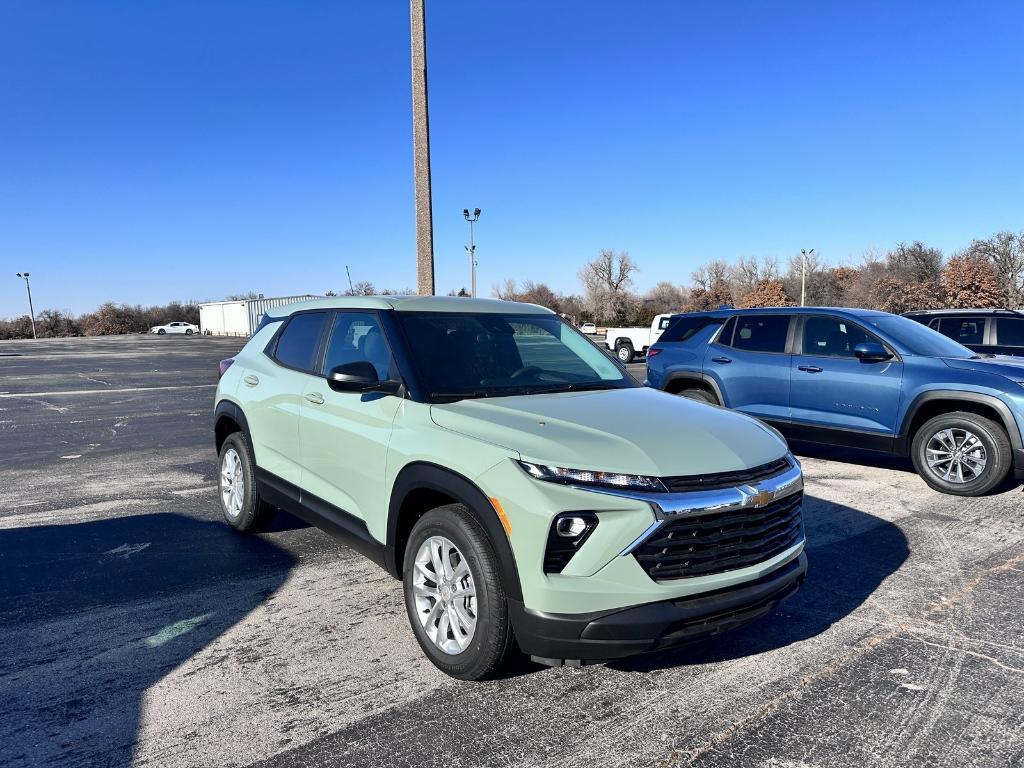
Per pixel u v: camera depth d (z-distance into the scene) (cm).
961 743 271
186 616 384
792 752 265
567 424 313
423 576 329
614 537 270
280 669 326
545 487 273
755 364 783
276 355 493
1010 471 618
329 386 379
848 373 706
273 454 469
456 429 318
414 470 324
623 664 331
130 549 494
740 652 344
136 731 275
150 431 1032
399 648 348
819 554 487
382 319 397
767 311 802
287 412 446
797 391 745
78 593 415
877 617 385
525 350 420
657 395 394
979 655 341
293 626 373
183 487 681
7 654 338
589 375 417
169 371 2272
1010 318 998
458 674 310
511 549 278
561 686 311
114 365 2584
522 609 276
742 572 291
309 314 477
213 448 894
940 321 1065
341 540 395
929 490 665
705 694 305
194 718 285
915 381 660
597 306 8400
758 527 300
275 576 445
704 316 866
